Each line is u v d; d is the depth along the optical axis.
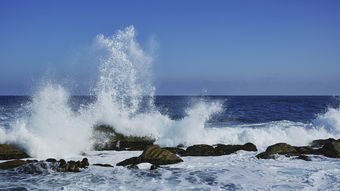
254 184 9.05
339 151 12.73
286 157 12.54
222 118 25.12
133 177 9.77
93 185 8.98
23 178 9.64
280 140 16.34
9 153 12.70
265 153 12.69
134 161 11.58
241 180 9.46
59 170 10.35
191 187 8.80
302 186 8.82
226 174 10.15
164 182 9.27
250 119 25.58
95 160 12.38
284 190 8.49
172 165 11.35
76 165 10.59
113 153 13.85
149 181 9.37
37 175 9.93
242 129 17.58
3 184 9.08
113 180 9.45
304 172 10.34
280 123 22.62
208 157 12.84
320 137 17.00
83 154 13.58
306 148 13.50
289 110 37.47
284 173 10.24
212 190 8.53
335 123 17.94
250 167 11.06
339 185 8.86
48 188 8.74
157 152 11.73
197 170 10.64
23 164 10.97
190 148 13.64
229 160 12.24
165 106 38.12
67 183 9.16
